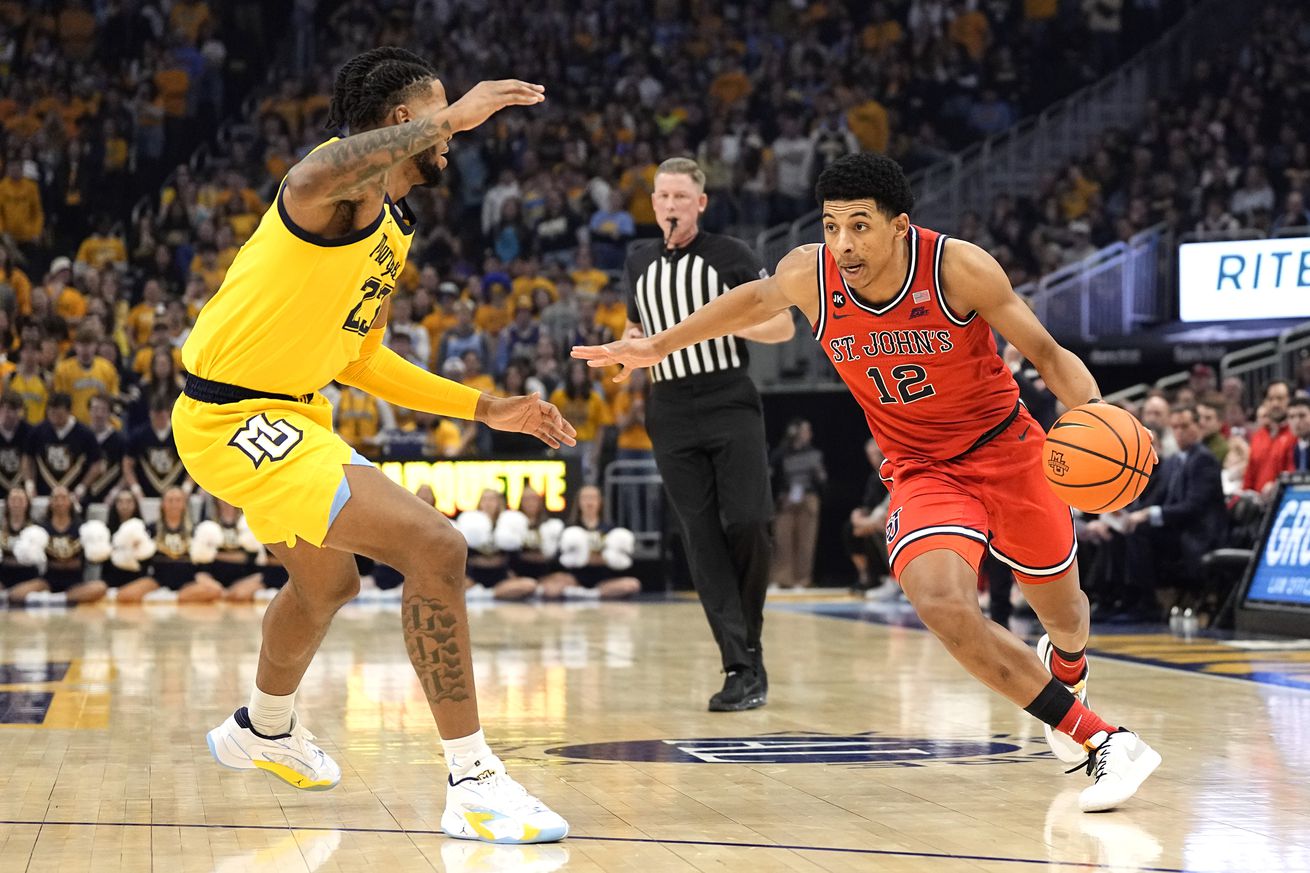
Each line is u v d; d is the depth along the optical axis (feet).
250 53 89.20
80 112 83.05
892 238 16.14
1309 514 38.75
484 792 14.66
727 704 24.36
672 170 24.94
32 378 59.36
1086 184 75.66
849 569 60.64
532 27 88.63
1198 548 42.27
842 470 60.75
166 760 19.61
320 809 16.33
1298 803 16.39
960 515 16.48
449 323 67.15
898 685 28.07
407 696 26.53
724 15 88.84
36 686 27.81
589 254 70.95
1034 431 17.54
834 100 81.92
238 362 14.84
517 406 17.08
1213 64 82.43
